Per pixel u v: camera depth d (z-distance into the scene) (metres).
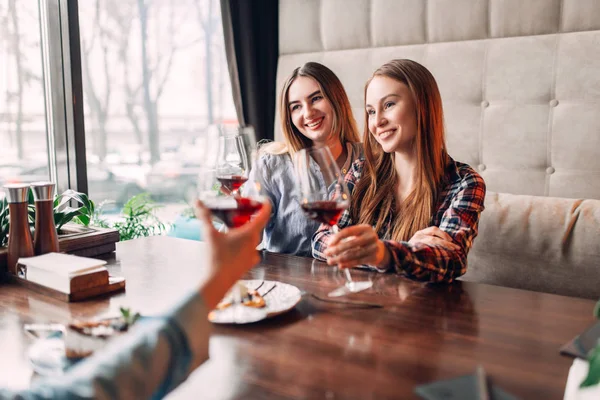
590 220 1.75
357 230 1.10
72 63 2.36
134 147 2.78
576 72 2.19
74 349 0.78
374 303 1.05
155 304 1.08
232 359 0.80
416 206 1.47
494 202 1.94
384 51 2.64
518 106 2.33
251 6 2.86
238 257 0.63
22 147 2.37
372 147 1.59
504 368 0.75
